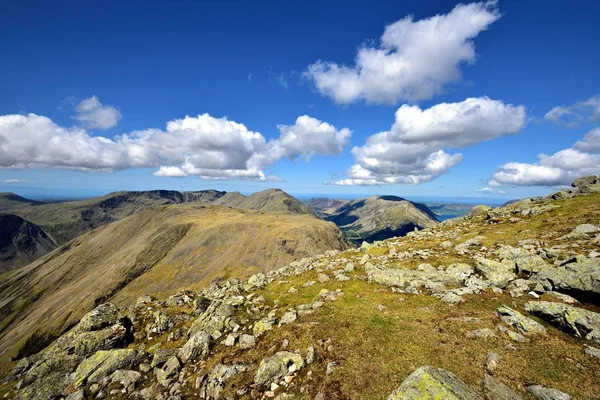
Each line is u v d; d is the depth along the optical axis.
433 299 26.77
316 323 24.59
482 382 15.78
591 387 14.63
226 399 18.61
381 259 41.75
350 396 16.39
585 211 38.56
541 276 25.19
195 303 37.59
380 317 24.38
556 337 18.73
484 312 23.00
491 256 33.44
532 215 44.53
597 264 22.67
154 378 23.78
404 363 18.27
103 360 26.45
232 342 25.44
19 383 26.98
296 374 19.23
